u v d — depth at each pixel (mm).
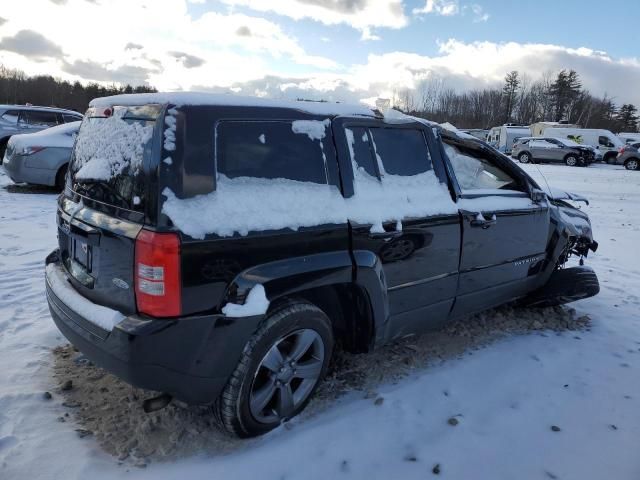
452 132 3756
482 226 3648
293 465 2504
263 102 2689
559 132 34000
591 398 3266
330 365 3484
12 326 3855
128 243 2299
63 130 9773
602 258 7199
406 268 3195
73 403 2904
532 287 4500
